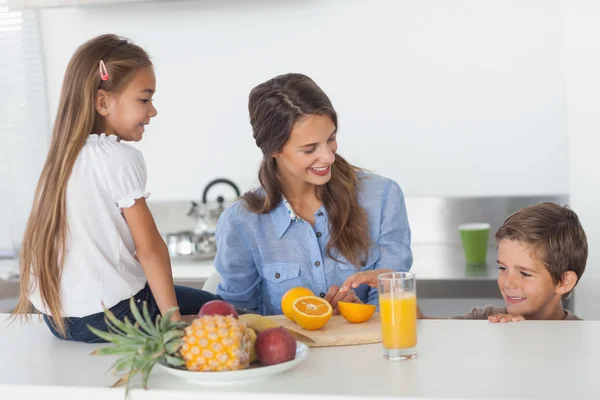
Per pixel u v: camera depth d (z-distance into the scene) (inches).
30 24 134.2
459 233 129.3
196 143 135.7
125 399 45.1
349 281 60.5
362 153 131.3
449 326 58.7
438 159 129.3
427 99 128.5
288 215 70.7
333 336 53.7
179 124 135.7
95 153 57.1
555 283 70.1
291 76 64.6
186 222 135.4
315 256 70.6
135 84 60.1
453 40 126.7
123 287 57.3
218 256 73.0
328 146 64.0
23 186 135.5
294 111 62.2
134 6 133.8
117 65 59.2
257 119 65.7
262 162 70.5
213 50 133.4
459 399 41.6
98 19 134.4
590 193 108.1
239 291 73.1
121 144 58.4
